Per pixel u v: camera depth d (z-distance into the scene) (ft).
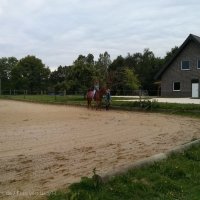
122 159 30.01
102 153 32.45
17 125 52.80
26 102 127.65
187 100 112.16
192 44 146.92
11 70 330.75
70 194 19.61
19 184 22.66
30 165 27.63
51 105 107.24
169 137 42.50
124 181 22.36
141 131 47.60
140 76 229.04
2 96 181.47
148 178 23.49
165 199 20.51
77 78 128.98
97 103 89.61
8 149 33.88
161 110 81.15
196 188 22.72
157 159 27.50
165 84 154.51
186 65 149.07
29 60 321.32
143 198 20.54
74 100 121.49
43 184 22.65
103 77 133.59
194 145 34.17
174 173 24.90
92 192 20.31
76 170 26.18
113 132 46.32
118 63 244.42
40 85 325.42
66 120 60.80
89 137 41.86
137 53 288.51
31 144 36.68
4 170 26.11
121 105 90.58
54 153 32.22
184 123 58.29
